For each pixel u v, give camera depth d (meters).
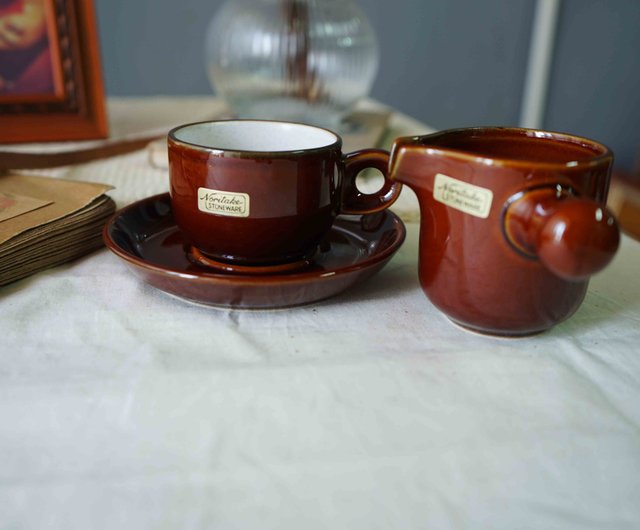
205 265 0.37
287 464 0.24
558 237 0.24
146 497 0.22
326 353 0.31
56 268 0.39
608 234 0.24
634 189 1.20
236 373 0.29
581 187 0.28
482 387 0.29
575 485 0.23
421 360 0.30
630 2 1.37
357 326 0.33
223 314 0.34
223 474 0.23
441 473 0.24
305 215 0.34
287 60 0.66
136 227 0.40
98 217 0.41
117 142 0.62
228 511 0.22
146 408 0.27
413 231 0.47
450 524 0.22
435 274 0.32
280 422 0.26
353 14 0.69
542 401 0.28
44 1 0.62
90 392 0.27
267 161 0.32
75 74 0.64
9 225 0.37
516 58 1.38
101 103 0.66
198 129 0.37
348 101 0.70
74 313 0.34
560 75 1.42
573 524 0.22
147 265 0.32
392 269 0.40
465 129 0.34
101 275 0.38
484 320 0.31
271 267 0.36
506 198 0.28
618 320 0.35
